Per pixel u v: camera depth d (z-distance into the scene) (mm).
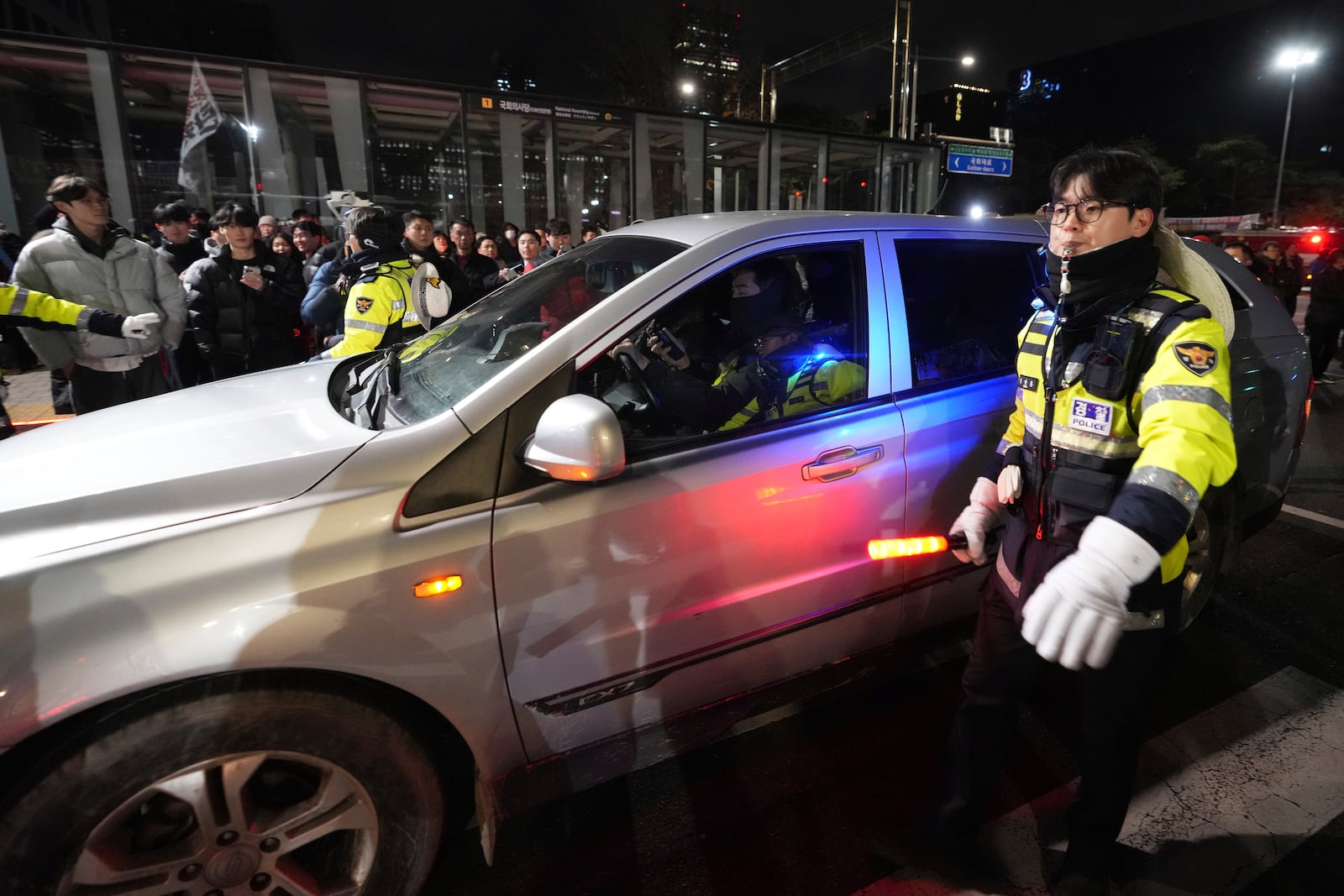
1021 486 1618
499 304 2453
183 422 1932
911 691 2660
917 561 2246
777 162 12531
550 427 1565
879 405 2145
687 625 1881
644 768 2289
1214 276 1509
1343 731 2412
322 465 1580
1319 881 1853
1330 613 3143
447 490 1605
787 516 1958
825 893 1853
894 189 14820
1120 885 1846
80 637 1317
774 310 2162
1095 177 1382
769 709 2121
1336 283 8305
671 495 1795
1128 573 1195
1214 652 2865
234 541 1443
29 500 1500
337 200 7012
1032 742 2377
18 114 8047
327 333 6184
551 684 1730
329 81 8977
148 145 8586
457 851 1998
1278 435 2906
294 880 1513
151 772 1356
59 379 4867
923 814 2096
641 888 1875
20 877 1307
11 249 6039
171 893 1423
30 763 1312
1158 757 2303
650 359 1984
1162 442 1276
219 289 4914
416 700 1651
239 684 1414
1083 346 1463
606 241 2488
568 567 1685
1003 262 2527
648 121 10945
